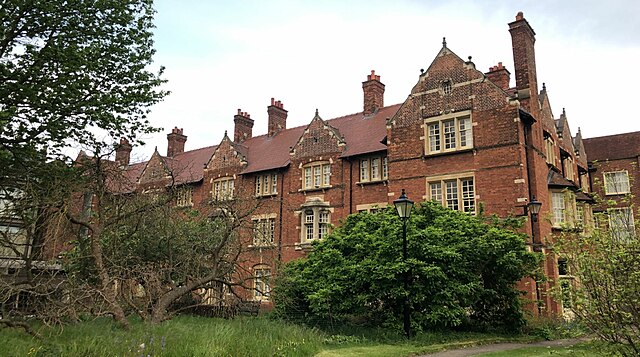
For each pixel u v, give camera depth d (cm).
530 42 2733
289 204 3162
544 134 2758
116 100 1823
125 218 1772
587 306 1030
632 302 951
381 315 1919
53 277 1411
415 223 1859
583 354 1254
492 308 1998
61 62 1716
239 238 2136
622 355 985
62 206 1535
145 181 4056
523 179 2303
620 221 1105
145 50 2005
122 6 1898
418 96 2706
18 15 1684
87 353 1045
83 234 1808
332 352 1345
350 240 1994
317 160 3200
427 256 1725
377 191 2895
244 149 3891
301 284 2048
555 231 2480
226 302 1944
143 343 1112
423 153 2602
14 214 1619
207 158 4219
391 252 1772
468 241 1805
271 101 4081
